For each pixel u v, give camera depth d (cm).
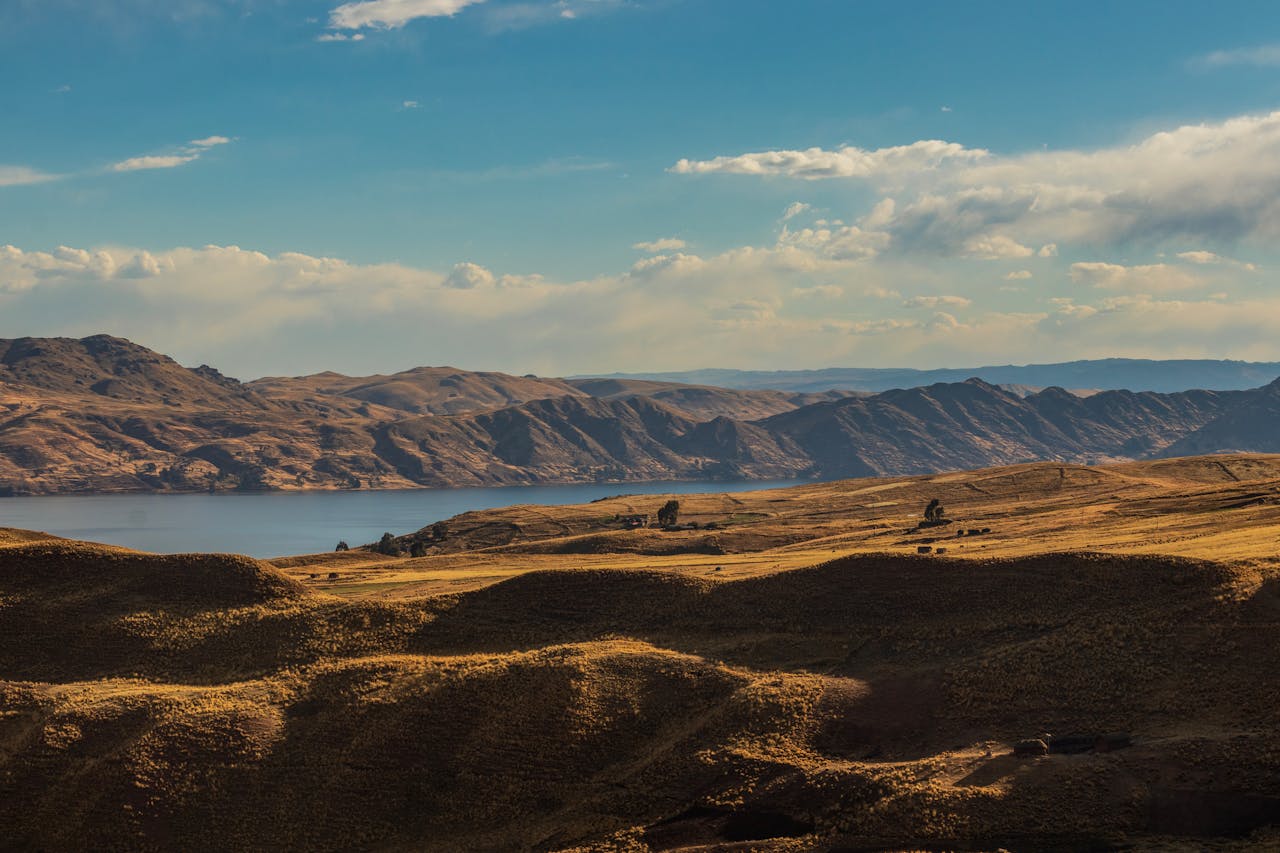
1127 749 6016
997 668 7394
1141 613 7662
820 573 9631
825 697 7394
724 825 6281
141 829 7112
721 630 9100
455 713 7912
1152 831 5394
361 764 7550
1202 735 5988
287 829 7094
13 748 7950
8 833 7231
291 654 9262
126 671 9212
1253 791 5462
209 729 7862
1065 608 8138
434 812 7125
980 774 6053
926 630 8369
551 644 9231
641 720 7644
